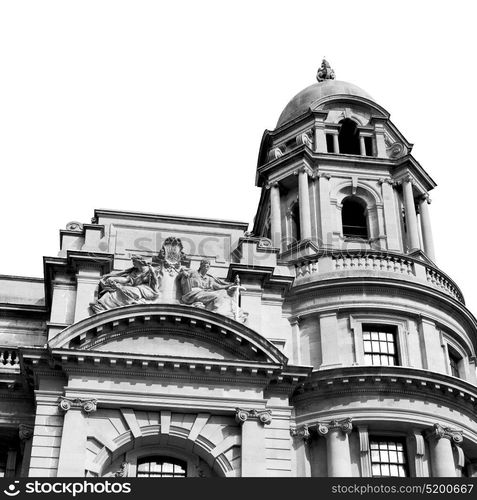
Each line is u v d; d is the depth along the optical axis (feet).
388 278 160.35
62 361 137.80
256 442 138.00
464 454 153.69
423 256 178.29
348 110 200.13
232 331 142.92
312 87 210.38
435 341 159.94
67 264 150.51
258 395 141.90
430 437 148.15
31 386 143.74
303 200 182.09
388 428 147.95
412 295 161.68
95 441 135.33
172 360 139.85
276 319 154.10
